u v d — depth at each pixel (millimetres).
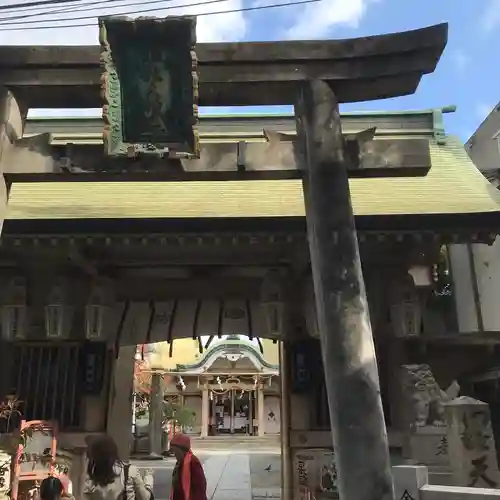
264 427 43094
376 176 7664
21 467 9477
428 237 10328
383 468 5816
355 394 6090
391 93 7848
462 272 12781
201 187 12148
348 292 6531
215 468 19750
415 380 10414
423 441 9867
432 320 12461
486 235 10297
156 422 27938
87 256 10891
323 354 6496
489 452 8109
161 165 7348
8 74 7547
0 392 11055
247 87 7648
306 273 11320
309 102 7488
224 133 13938
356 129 14281
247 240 10281
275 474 18203
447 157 13273
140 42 7301
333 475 10422
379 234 10242
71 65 7516
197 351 49281
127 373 14039
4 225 9867
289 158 7434
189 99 7277
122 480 5223
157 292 12625
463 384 11930
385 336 11312
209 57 7488
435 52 7430
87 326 11102
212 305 12875
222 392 44438
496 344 11930
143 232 10094
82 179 7539
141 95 7320
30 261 11188
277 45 7582
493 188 11750
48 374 11391
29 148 7414
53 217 10078
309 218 7172
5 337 11133
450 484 9211
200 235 10164
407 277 11164
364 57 7531
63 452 10562
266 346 50219
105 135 7156
